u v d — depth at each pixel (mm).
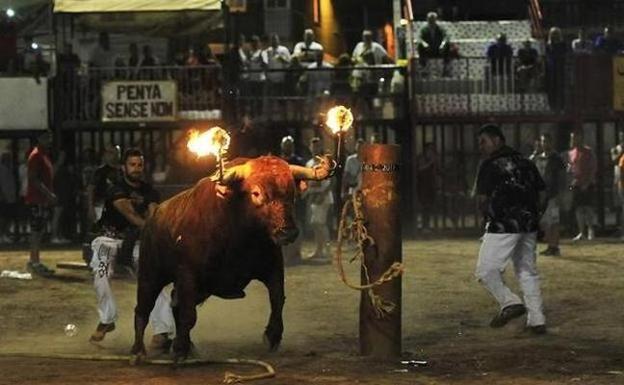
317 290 20344
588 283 20969
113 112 32906
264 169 11742
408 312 17406
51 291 20859
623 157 31094
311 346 14070
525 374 11953
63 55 33156
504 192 15078
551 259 25703
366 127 34250
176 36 34719
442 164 34031
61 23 36906
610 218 35719
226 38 33344
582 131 33719
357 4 46500
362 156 13078
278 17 42531
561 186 27094
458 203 34000
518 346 14000
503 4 41188
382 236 12930
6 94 32969
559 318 16609
